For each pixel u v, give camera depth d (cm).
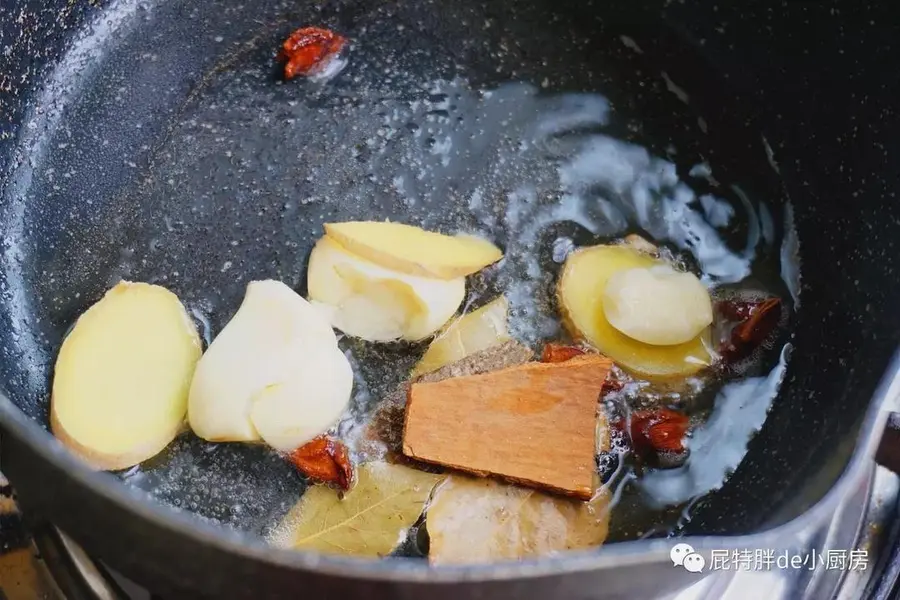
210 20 42
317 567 30
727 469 36
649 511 36
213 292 38
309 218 39
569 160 40
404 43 42
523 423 36
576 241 39
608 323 37
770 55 41
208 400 36
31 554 34
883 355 35
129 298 37
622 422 37
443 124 41
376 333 37
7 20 39
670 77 42
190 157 40
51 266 38
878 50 38
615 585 31
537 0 42
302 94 41
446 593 30
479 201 39
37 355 38
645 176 40
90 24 41
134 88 41
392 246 37
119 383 36
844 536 35
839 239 39
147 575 32
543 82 41
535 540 35
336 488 36
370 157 40
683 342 37
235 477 36
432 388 36
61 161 40
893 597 34
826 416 36
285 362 36
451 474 36
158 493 36
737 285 39
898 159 38
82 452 35
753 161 41
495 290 38
